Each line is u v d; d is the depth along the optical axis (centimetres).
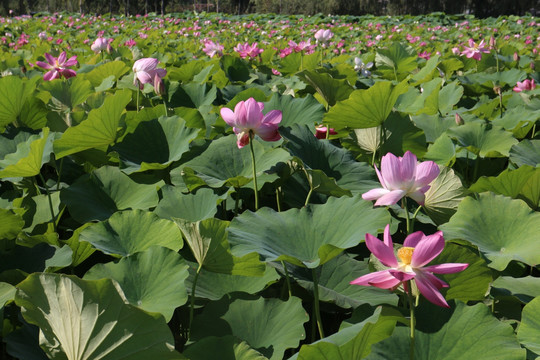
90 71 589
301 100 403
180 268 205
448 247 212
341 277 236
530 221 238
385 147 373
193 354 179
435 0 4975
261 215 230
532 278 230
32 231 275
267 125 266
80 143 321
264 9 6041
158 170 329
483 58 784
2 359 217
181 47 1071
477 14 4962
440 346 171
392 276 153
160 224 237
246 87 507
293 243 221
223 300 210
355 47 1123
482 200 252
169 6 6131
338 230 221
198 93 482
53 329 162
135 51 779
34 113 382
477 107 499
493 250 238
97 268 209
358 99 316
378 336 172
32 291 159
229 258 208
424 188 189
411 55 706
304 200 307
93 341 157
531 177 279
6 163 302
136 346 159
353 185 314
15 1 6103
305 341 239
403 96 532
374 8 5088
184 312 226
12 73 584
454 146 355
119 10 5866
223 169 313
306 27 1870
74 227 296
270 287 257
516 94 500
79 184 299
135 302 199
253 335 198
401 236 299
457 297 222
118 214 243
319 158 325
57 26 1891
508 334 167
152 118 370
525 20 2381
